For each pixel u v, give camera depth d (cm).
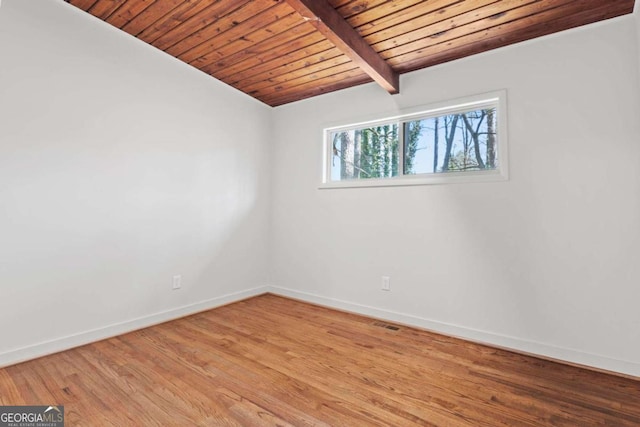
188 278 310
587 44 218
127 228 265
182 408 163
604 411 164
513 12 210
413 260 286
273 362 214
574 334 218
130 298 267
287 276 377
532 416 160
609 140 210
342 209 332
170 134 296
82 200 239
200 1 225
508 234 242
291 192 376
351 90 333
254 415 159
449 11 213
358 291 318
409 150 299
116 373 197
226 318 300
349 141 341
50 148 224
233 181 352
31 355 214
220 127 339
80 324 238
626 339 203
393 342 249
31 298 215
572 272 219
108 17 246
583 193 217
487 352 233
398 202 296
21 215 211
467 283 259
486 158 262
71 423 151
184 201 306
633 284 202
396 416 159
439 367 210
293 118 378
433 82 280
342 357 222
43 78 221
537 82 234
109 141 254
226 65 308
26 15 214
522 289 236
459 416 160
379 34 239
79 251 238
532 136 234
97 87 248
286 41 268
